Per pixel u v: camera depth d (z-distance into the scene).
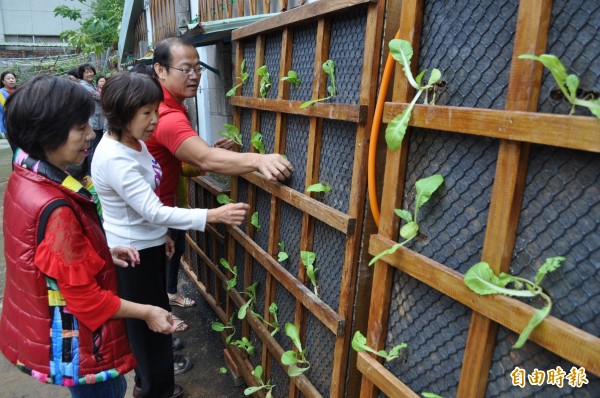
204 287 3.07
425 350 0.98
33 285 1.17
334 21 1.26
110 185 1.60
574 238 0.68
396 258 0.98
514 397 0.79
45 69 12.70
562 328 0.66
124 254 1.64
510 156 0.73
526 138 0.69
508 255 0.77
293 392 1.63
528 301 0.75
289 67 1.51
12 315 1.24
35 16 17.38
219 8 3.15
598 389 0.67
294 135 1.53
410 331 1.02
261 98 1.68
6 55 15.38
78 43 9.94
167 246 2.31
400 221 1.01
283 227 1.64
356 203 1.17
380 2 1.04
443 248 0.90
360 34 1.15
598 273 0.65
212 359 2.51
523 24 0.69
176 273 2.98
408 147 0.98
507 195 0.74
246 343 2.03
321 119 1.36
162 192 2.02
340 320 1.24
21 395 2.24
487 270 0.77
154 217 1.60
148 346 1.81
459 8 0.83
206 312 3.00
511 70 0.72
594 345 0.62
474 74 0.81
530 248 0.75
